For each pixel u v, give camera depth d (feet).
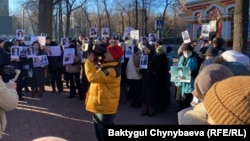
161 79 29.81
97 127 17.78
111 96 17.38
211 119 5.18
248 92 4.73
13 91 11.59
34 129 25.18
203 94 8.29
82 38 44.27
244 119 4.65
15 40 41.63
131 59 32.50
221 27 106.73
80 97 36.65
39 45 38.88
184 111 8.43
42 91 39.04
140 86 32.37
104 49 17.20
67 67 37.40
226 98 4.86
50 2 65.82
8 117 28.73
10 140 22.57
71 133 24.16
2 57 33.50
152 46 29.91
